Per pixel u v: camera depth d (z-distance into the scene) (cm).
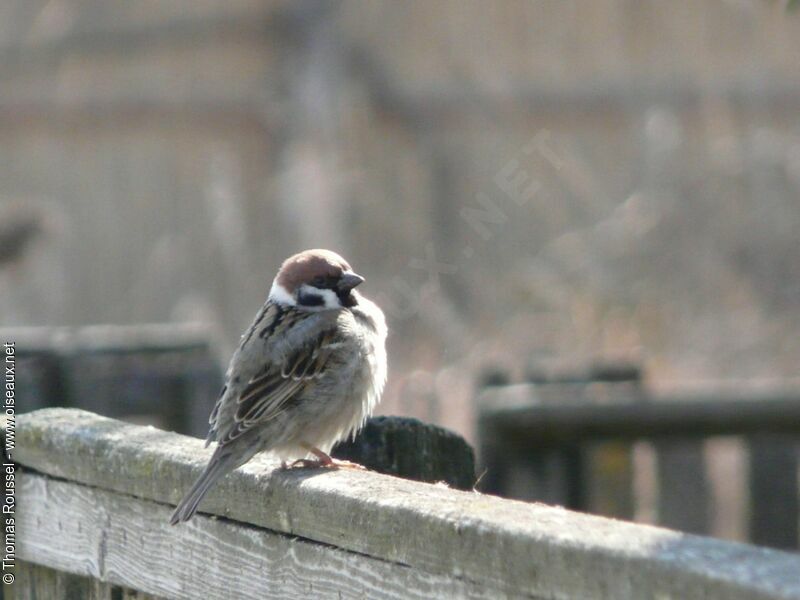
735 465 1000
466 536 328
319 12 2234
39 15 2356
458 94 2175
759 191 1870
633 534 307
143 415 734
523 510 335
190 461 410
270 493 389
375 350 577
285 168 2089
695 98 2095
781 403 795
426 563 339
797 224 1820
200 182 2184
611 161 2044
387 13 2227
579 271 1684
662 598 286
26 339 766
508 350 1441
